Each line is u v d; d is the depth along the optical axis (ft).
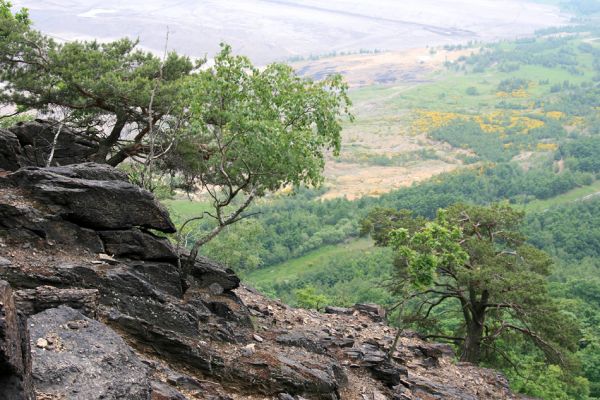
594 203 448.24
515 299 104.01
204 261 52.65
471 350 110.93
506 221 118.83
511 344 122.42
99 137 82.79
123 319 36.01
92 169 47.21
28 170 42.83
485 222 119.34
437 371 68.74
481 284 101.30
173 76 83.92
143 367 27.45
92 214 42.32
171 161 76.84
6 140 49.21
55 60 76.95
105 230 43.04
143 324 36.73
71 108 77.87
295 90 53.26
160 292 41.27
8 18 80.69
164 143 74.59
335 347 56.24
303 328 57.57
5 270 35.04
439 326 135.44
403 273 116.57
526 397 71.87
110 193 43.01
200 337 40.32
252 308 57.47
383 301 208.44
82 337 27.71
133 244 43.60
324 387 42.19
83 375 25.43
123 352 27.61
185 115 61.05
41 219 40.04
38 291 32.42
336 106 53.57
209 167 74.02
